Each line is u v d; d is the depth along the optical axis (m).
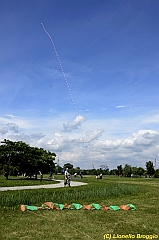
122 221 13.05
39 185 32.75
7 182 34.53
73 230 11.20
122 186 28.00
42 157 48.50
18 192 19.09
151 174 91.12
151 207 17.23
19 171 47.34
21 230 11.00
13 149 45.59
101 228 11.62
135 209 16.38
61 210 15.66
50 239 9.89
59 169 95.88
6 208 15.41
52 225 11.92
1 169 53.41
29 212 14.81
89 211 15.52
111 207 16.36
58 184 36.28
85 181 46.19
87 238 10.13
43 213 14.61
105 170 111.75
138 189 28.28
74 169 96.94
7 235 10.26
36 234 10.48
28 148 47.50
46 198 18.67
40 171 45.50
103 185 29.17
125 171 98.75
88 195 21.50
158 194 25.39
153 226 12.15
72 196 20.42
